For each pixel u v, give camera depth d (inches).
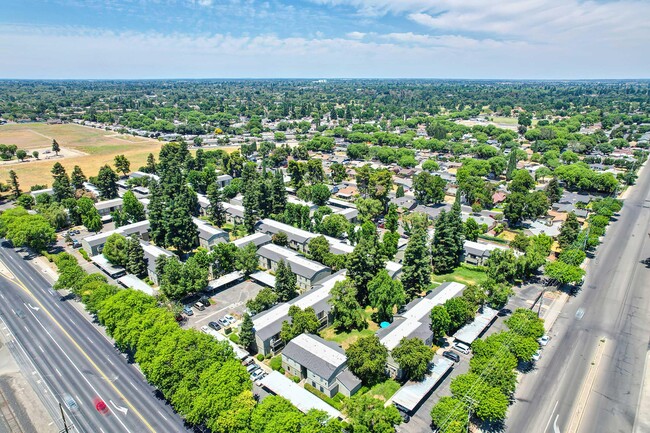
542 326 3720.5
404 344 3341.5
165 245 6033.5
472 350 3499.0
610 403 3233.3
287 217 6953.7
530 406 3198.8
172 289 4500.5
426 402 3245.6
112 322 3695.9
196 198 7637.8
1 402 3253.0
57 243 6471.5
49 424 3048.7
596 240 5836.6
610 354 3809.1
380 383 3427.7
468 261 5772.6
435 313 3789.4
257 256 5467.5
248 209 6653.5
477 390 2910.9
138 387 3435.0
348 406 2851.9
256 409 2773.1
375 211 7057.1
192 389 2972.4
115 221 6796.3
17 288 5073.8
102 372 3607.3
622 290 4936.0
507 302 4660.4
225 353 3257.9
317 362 3400.6
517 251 5492.1
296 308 4005.9
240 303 4694.9
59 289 4847.4
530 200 7076.8
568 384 3432.6
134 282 4987.7
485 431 2952.8
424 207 7760.8
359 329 4212.6
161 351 3157.0
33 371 3614.7
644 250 6048.2
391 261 5423.2
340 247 5708.7
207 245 6107.3
